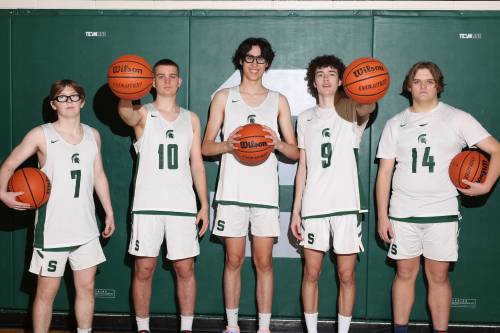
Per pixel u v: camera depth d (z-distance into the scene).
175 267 4.11
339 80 4.11
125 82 3.68
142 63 3.73
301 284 4.39
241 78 4.34
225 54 4.35
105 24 4.37
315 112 4.12
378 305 4.37
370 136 4.33
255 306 4.41
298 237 4.12
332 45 4.32
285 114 4.16
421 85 3.94
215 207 4.38
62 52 4.39
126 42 4.37
